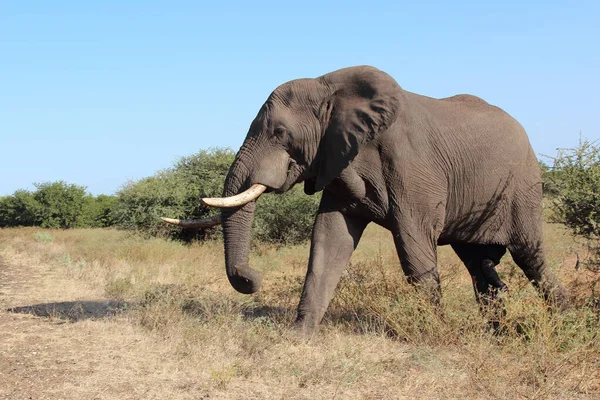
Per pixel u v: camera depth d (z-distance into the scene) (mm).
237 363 6059
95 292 10945
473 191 7867
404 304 7211
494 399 5277
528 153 8344
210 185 23797
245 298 9547
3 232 34500
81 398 5113
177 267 13719
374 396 5324
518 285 7918
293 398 5203
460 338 6723
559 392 5453
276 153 7383
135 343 6871
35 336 7184
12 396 5117
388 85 7223
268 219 21156
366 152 7352
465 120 7938
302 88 7457
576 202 7684
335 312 8398
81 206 41781
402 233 7367
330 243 7551
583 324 6484
